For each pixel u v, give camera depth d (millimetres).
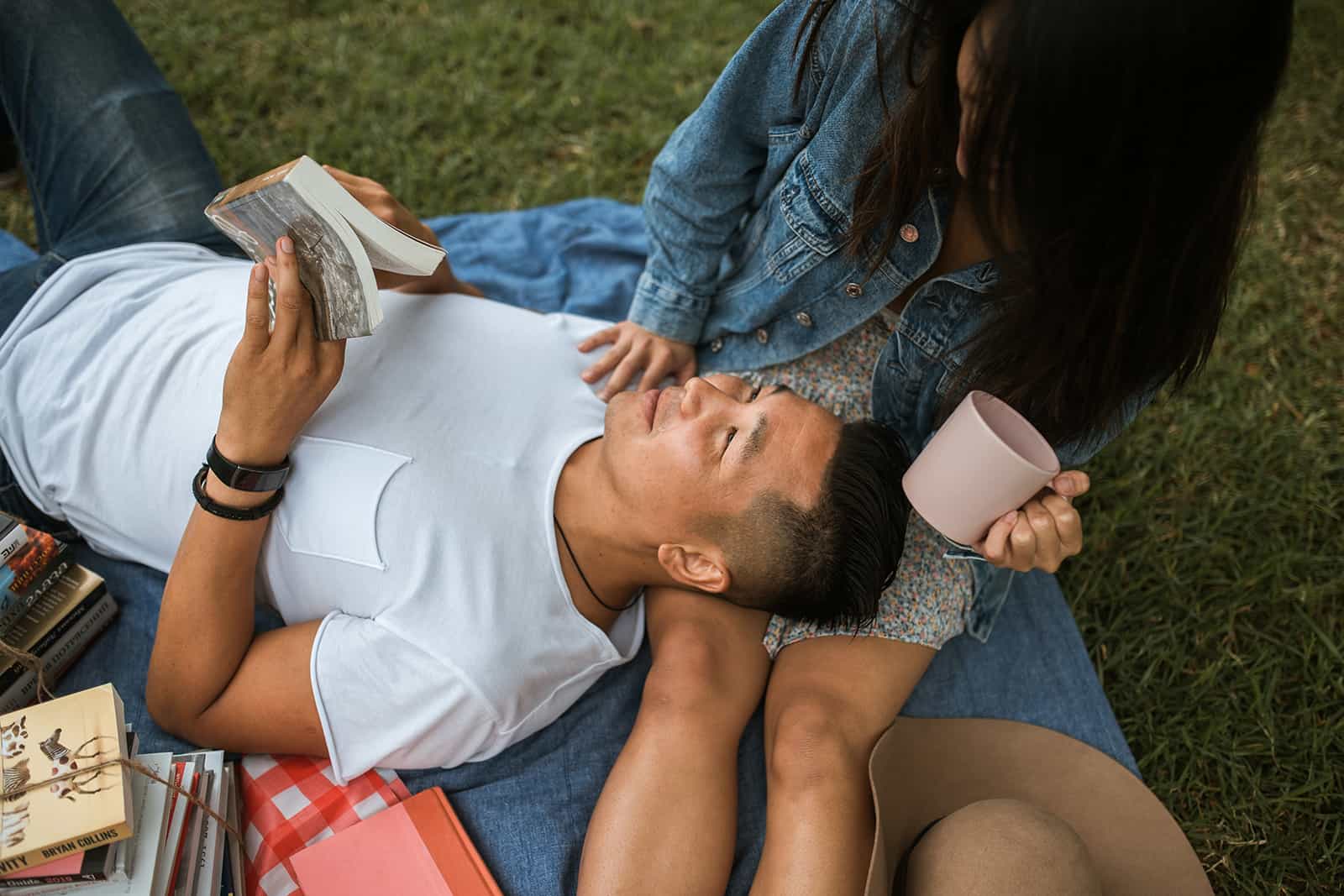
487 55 3162
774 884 1440
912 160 1307
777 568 1562
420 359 1647
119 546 1757
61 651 1633
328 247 1250
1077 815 1721
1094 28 950
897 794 1703
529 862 1570
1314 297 2791
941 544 1754
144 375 1638
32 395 1703
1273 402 2566
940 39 1147
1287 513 2367
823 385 1833
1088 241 1131
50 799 1223
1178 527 2346
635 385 1871
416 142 2965
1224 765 2000
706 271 1801
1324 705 2068
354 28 3205
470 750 1570
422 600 1496
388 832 1529
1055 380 1340
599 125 3080
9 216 2658
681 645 1649
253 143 2879
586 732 1736
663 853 1429
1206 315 1252
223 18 3148
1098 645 2166
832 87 1429
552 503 1609
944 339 1662
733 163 1650
